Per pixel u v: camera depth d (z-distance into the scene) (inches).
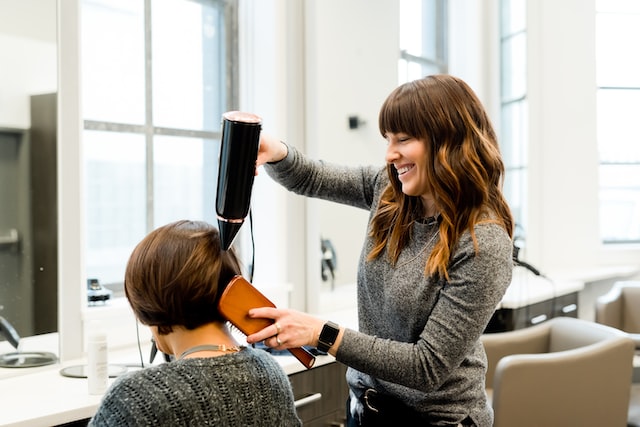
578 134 190.5
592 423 94.4
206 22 123.0
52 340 84.7
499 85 180.2
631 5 195.3
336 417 93.8
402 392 58.5
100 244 108.8
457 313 52.4
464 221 53.8
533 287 154.3
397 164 56.6
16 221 82.0
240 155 51.2
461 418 57.5
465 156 53.2
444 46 177.5
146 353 93.6
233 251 49.1
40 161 83.8
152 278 44.3
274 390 44.3
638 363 121.3
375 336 58.1
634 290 142.0
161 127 116.9
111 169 110.0
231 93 126.9
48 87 84.2
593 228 192.2
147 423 39.0
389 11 145.6
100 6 107.3
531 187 175.9
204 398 40.8
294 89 123.2
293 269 122.6
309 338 51.3
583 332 108.7
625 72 197.0
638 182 198.2
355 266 133.9
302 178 65.8
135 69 112.7
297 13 123.6
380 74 142.1
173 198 119.6
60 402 67.4
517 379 89.7
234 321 47.0
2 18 80.3
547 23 187.8
